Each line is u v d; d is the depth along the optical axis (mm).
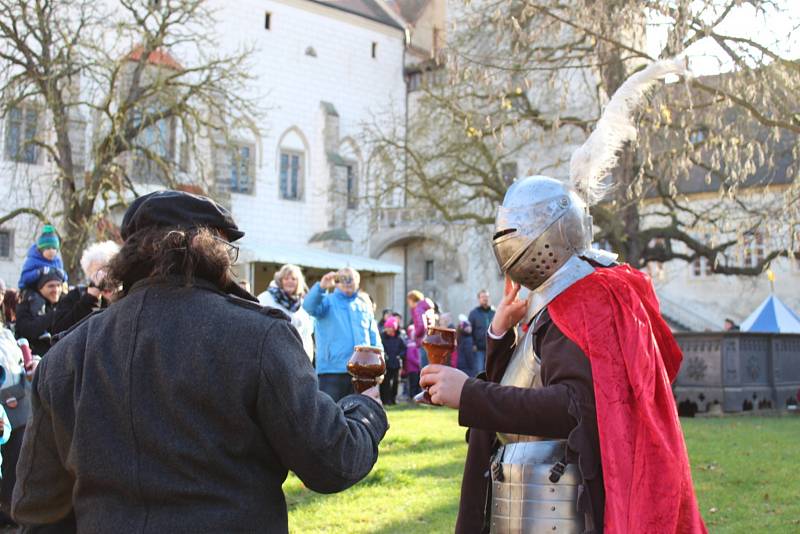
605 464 2279
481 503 2734
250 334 2082
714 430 11492
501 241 2605
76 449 2080
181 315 2113
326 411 2117
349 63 40562
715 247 20469
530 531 2422
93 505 2076
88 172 22578
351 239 38031
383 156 23438
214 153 27062
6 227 29875
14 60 21984
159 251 2184
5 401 5746
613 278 2500
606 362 2355
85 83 29828
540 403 2375
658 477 2268
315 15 39281
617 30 10773
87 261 6086
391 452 9117
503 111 17531
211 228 2293
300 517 6105
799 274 33219
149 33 23781
